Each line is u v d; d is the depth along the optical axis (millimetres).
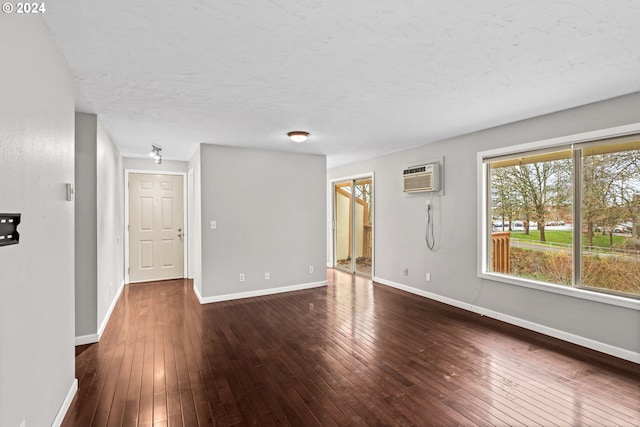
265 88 2641
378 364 2746
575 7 1585
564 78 2451
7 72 1323
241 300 4750
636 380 2455
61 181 2062
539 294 3424
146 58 2111
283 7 1578
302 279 5422
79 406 2164
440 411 2102
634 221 2797
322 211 5617
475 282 4109
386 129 3936
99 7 1557
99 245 3336
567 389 2344
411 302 4609
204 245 4633
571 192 3234
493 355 2900
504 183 3867
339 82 2529
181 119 3479
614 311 2855
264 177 5098
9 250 1352
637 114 2717
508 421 2000
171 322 3805
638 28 1773
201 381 2484
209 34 1831
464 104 3041
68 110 2232
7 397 1326
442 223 4559
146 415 2070
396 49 2020
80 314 3188
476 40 1913
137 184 5812
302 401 2223
